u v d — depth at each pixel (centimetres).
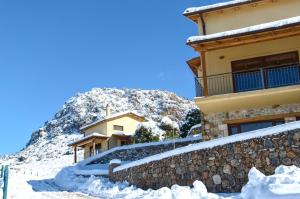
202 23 1877
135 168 1639
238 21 1827
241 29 1650
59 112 10475
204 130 1755
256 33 1608
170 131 3878
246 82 1762
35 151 7512
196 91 1791
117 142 4344
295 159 1126
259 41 1698
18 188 1329
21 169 3622
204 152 1333
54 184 2164
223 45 1719
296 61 1703
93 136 4100
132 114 4612
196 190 1149
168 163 1455
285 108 1642
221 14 1861
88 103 10219
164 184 1454
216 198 1043
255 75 1748
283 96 1603
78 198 1392
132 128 4600
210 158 1310
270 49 1759
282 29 1577
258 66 1772
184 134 3700
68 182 2106
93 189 1727
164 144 2742
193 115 3750
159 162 1498
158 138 3741
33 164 4562
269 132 1191
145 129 3822
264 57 1767
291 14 1750
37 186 1984
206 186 1298
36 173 3169
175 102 11050
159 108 10569
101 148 4275
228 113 1733
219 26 1853
